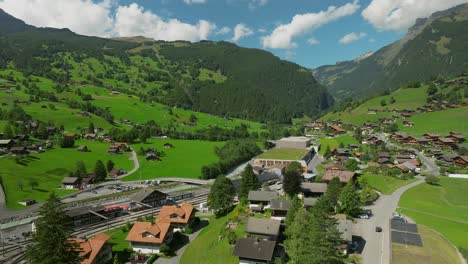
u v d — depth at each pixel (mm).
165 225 103188
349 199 106000
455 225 100688
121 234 112375
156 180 190375
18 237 106375
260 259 80250
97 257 87562
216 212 128125
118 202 149500
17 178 163875
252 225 92312
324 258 67375
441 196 132000
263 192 119875
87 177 181875
